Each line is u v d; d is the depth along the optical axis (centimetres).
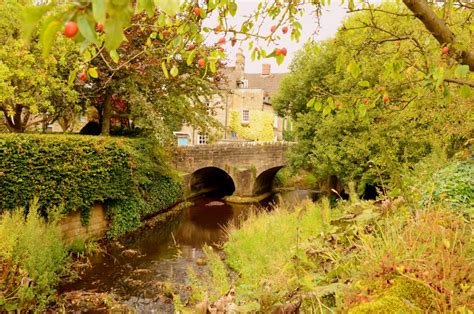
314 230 533
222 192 2336
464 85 198
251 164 2072
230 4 200
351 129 1121
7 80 1015
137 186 1163
